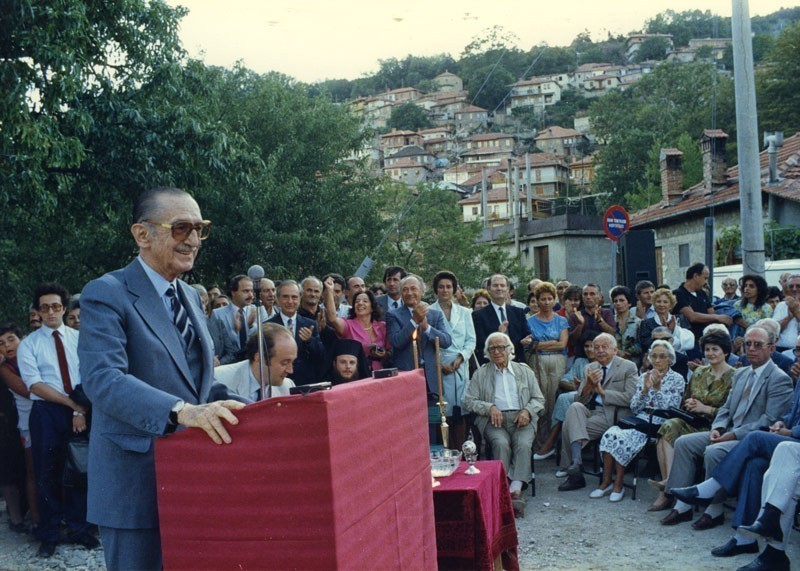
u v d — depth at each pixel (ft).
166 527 6.95
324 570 6.49
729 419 22.34
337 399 6.66
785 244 63.16
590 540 20.44
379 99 502.79
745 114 37.24
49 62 31.78
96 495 8.48
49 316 20.86
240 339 25.73
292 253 67.31
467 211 290.56
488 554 15.06
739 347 29.96
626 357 29.30
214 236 64.13
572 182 339.36
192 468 6.86
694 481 22.54
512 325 28.81
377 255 81.87
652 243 40.37
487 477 16.17
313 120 77.00
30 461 22.24
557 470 27.91
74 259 57.26
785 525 17.22
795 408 19.98
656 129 230.07
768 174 68.23
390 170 392.68
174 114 40.88
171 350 8.73
